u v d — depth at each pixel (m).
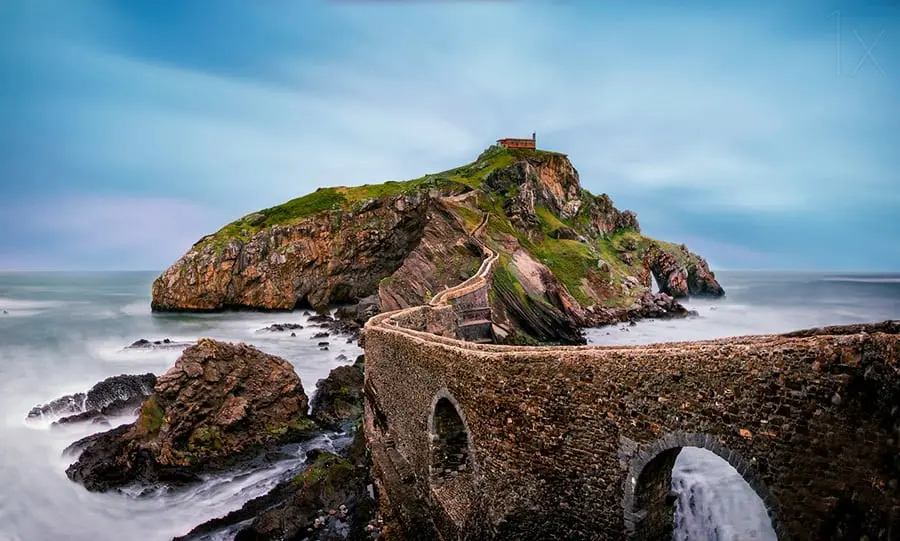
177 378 28.34
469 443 14.85
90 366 47.34
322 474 23.28
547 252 87.44
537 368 12.60
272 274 103.62
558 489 12.17
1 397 35.44
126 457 25.14
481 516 14.12
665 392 10.17
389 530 18.55
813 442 8.20
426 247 71.81
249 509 21.67
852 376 7.81
